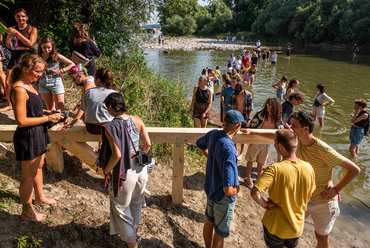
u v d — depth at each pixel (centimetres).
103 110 341
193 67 2245
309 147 305
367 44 5081
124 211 290
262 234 404
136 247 304
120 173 270
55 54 439
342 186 302
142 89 766
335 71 2211
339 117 1014
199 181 504
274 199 277
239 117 292
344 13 5153
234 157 282
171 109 754
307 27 5622
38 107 296
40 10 891
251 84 1566
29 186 305
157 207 401
